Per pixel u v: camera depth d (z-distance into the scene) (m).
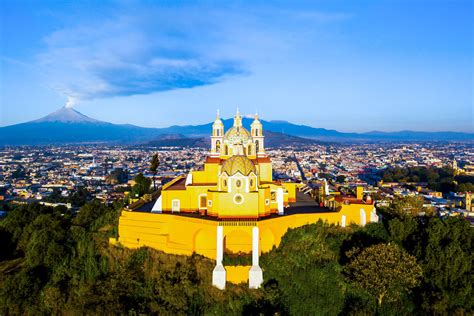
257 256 62.78
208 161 81.88
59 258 73.81
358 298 60.22
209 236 66.62
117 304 57.59
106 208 106.00
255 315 56.94
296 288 61.38
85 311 57.28
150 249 69.62
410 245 67.38
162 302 58.88
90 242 73.94
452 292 57.44
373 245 60.25
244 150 82.00
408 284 58.75
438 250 60.28
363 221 73.88
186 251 67.12
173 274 61.72
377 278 55.44
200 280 62.44
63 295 64.81
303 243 67.75
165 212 76.69
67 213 124.25
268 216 72.50
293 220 71.06
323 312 58.81
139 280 64.19
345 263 64.38
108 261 70.12
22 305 66.44
